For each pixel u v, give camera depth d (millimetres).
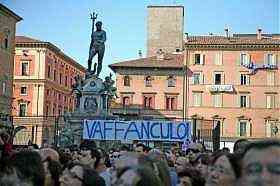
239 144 9070
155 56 100125
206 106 94688
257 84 94250
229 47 94625
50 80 108500
